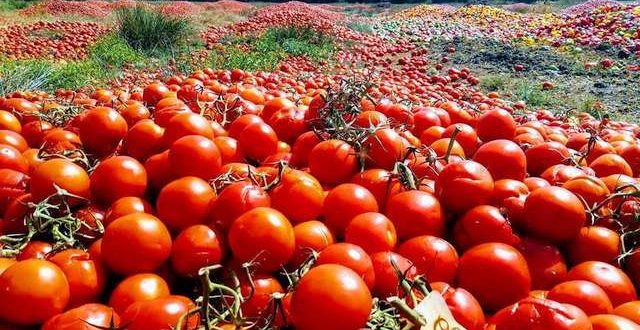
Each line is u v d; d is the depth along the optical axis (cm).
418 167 60
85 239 50
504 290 44
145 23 333
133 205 51
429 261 46
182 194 49
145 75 239
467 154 69
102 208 54
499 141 59
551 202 48
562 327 36
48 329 38
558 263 48
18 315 39
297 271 43
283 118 71
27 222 49
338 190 52
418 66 293
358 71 255
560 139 83
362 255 43
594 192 54
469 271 45
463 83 252
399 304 36
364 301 37
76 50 318
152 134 61
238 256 45
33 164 63
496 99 177
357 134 62
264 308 42
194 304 41
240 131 67
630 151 72
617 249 50
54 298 40
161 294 44
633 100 218
